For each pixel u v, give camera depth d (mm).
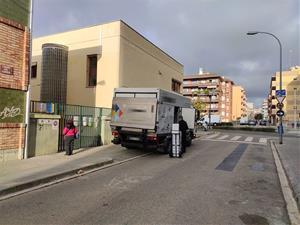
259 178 9789
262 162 13289
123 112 14984
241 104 136500
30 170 9773
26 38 12164
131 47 22328
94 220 5625
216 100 105438
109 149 16047
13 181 8188
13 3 11641
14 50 11727
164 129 15047
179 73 34469
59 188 8070
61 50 21453
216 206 6605
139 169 10945
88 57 21719
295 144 21938
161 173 10195
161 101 14727
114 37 20703
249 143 22766
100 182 8789
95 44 21312
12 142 11672
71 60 22266
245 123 84562
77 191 7746
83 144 16469
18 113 11914
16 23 11742
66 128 13453
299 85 91938
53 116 13805
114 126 15156
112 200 6930
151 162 12625
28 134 12383
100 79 21016
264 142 24031
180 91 35062
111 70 20688
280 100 22547
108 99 20656
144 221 5590
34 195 7375
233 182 9023
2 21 11164
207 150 17297
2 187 7531
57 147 14188
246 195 7617
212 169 11070
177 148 14125
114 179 9211
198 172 10438
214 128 49375
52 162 11383
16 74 11797
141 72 24172
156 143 14383
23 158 12078
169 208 6383
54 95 21078
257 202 7051
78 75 21906
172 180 9102
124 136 15102
